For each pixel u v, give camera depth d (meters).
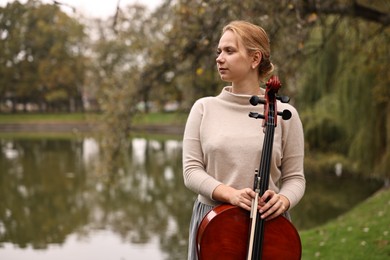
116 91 9.27
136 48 8.88
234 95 2.18
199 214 2.24
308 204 13.04
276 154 2.15
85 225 11.62
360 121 11.76
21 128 48.72
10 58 47.25
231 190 2.08
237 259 2.08
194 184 2.14
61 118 52.16
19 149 28.31
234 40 2.17
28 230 11.27
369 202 8.89
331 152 15.66
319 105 14.37
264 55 2.20
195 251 2.26
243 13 5.69
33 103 58.44
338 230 6.94
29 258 9.09
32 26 46.62
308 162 15.74
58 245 9.97
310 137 15.49
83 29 46.56
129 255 9.20
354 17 7.21
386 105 11.28
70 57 50.28
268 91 2.15
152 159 23.55
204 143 2.16
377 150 11.63
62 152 26.78
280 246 2.12
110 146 9.17
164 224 11.65
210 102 2.21
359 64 9.52
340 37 8.48
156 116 47.41
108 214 12.73
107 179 9.69
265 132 2.10
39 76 50.97
